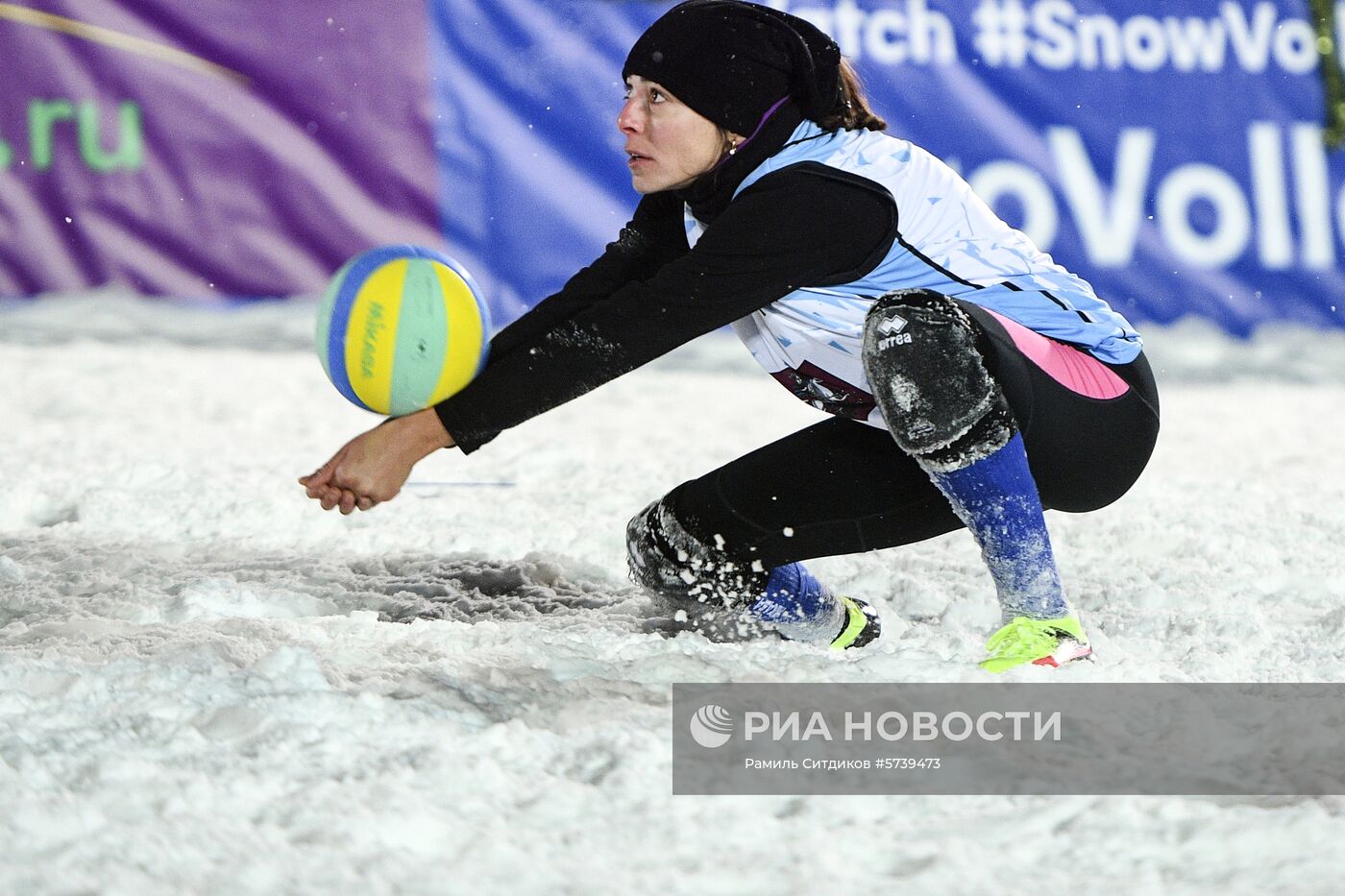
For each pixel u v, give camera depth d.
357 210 24.56
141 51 23.89
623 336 7.25
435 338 7.39
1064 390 7.66
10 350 22.56
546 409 7.42
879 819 5.69
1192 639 8.81
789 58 7.40
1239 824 5.50
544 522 13.00
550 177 25.06
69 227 23.98
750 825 5.48
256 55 24.14
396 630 8.67
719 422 20.34
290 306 24.56
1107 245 26.70
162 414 19.12
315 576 10.83
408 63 24.56
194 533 12.48
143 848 5.06
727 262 7.20
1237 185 27.22
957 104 26.17
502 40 24.84
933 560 11.65
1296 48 27.55
